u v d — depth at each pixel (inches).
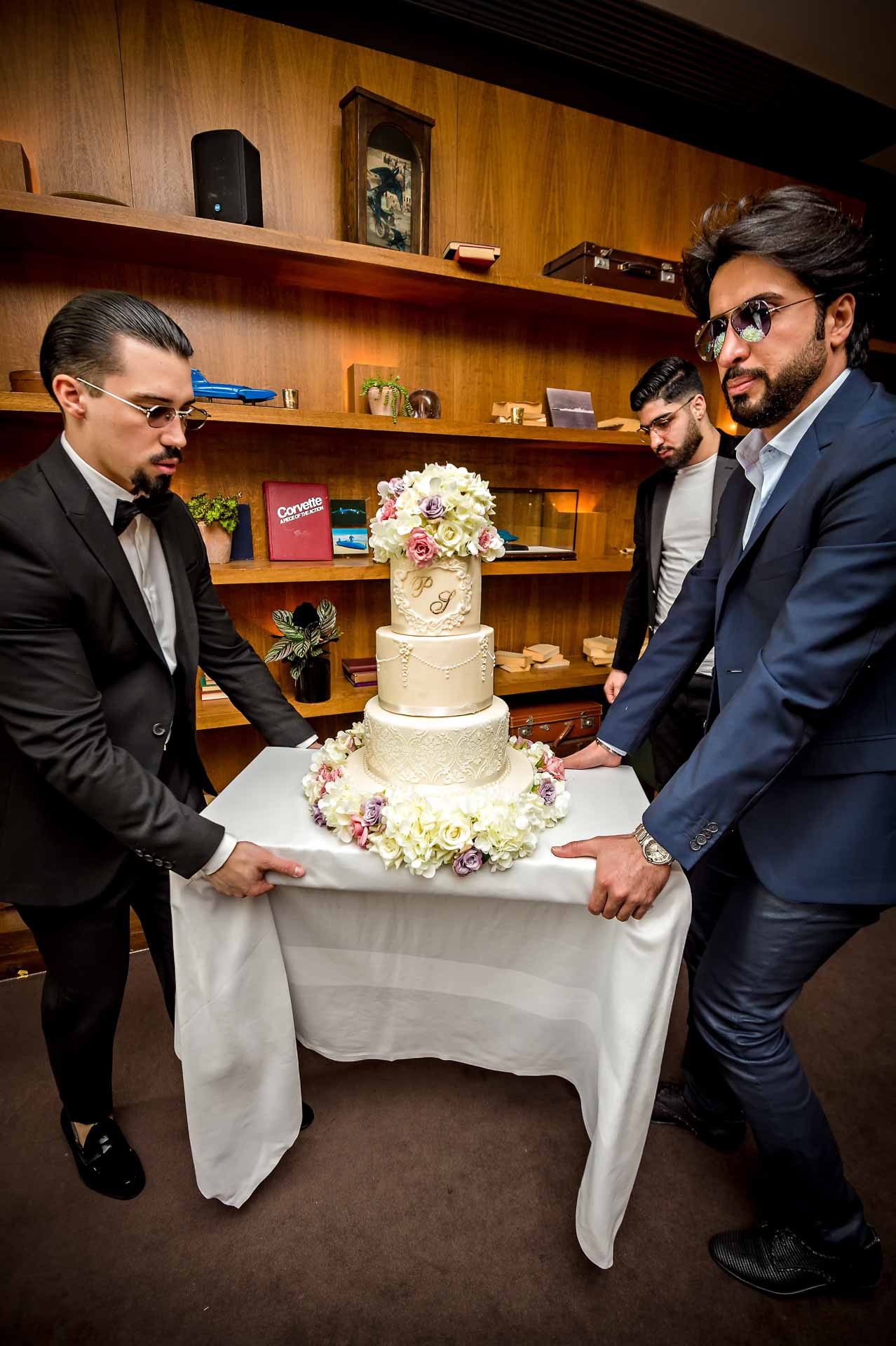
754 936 43.9
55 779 41.9
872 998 79.5
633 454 121.3
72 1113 55.1
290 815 48.6
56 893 46.9
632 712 57.9
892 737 39.4
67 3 73.8
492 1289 48.1
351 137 82.7
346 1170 56.6
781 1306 47.3
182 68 79.3
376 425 86.0
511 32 92.4
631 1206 54.2
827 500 39.0
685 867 39.4
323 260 79.7
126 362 41.3
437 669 47.0
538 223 104.5
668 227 115.3
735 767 38.0
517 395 109.0
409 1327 45.7
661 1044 44.2
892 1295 48.1
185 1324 45.8
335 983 55.3
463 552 45.5
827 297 38.1
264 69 82.8
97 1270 49.1
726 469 82.7
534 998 53.7
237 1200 52.2
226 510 87.9
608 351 114.9
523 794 46.3
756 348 39.3
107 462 44.6
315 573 88.4
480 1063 58.1
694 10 95.3
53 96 75.0
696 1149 59.7
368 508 101.9
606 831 46.9
